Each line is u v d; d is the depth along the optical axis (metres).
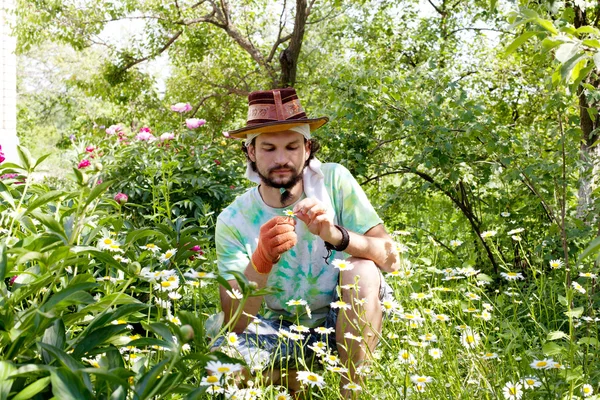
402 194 4.35
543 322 2.67
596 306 2.65
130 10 13.55
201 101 14.08
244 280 1.34
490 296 3.52
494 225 4.03
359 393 2.03
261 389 1.81
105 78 14.39
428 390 1.92
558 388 1.87
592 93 3.28
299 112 2.28
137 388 1.20
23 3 13.16
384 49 8.95
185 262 3.17
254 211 2.36
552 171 3.56
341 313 2.21
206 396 1.73
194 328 1.26
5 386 1.11
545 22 1.52
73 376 1.13
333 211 2.35
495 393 1.83
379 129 4.48
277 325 2.37
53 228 1.45
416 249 3.87
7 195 1.89
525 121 4.86
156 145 6.08
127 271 1.58
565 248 2.88
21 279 1.76
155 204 4.41
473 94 5.02
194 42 14.24
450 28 10.38
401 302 2.52
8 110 10.98
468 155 4.07
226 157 6.70
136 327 2.76
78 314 1.53
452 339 2.18
